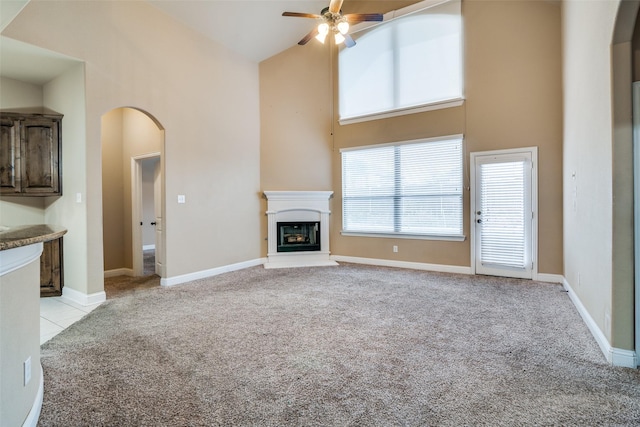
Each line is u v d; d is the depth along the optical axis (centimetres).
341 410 185
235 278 506
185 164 487
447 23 528
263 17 527
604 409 184
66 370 231
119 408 188
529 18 468
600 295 265
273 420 177
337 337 285
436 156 543
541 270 470
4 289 148
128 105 416
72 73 388
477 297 398
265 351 259
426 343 271
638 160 225
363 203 618
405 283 468
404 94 569
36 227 208
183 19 478
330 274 530
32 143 396
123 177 552
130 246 542
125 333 297
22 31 324
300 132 634
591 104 291
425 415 180
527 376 219
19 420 160
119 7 406
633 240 228
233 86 565
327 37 641
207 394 201
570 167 395
